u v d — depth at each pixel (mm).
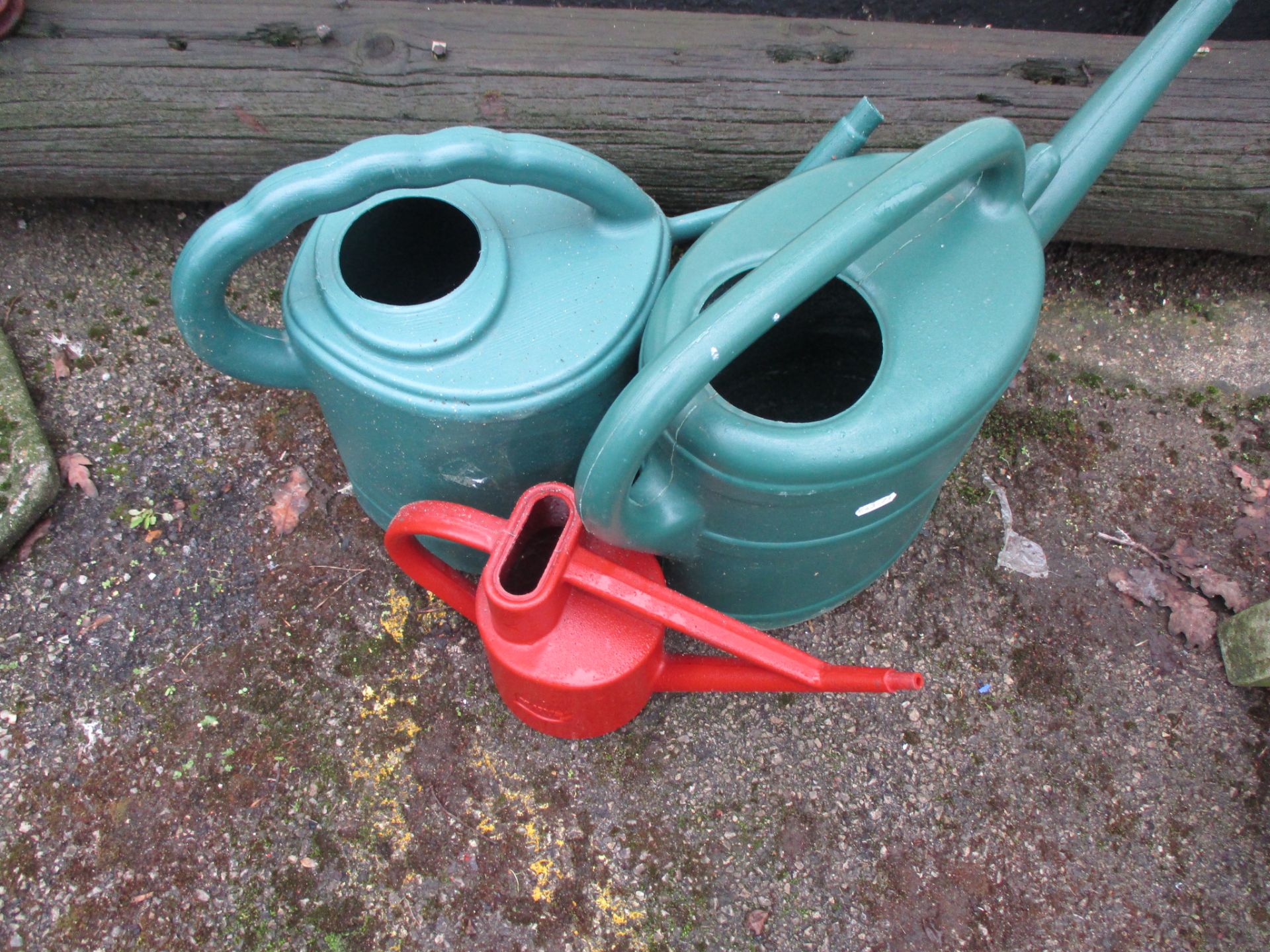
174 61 1485
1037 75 1546
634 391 796
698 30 1556
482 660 1388
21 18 1469
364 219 1139
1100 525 1547
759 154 1558
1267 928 1217
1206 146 1547
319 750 1312
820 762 1326
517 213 1114
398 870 1229
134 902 1197
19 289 1715
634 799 1292
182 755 1302
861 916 1219
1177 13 1104
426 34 1508
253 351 1101
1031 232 1014
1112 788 1315
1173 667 1410
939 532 1527
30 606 1410
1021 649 1424
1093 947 1205
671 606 1026
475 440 1073
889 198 790
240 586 1445
